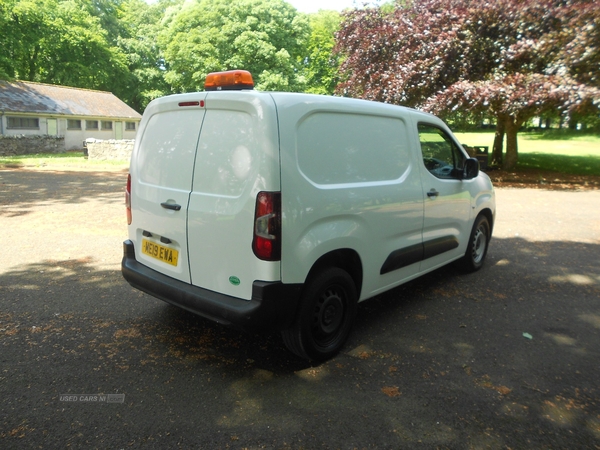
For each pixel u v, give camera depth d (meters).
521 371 3.59
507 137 19.23
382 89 16.31
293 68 35.66
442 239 5.06
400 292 5.39
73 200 11.09
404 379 3.45
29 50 34.97
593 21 13.48
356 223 3.80
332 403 3.13
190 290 3.57
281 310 3.29
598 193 13.77
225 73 3.65
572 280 5.84
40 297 4.92
